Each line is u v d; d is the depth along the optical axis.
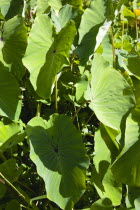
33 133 1.71
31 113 2.20
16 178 1.80
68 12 2.19
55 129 1.78
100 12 2.03
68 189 1.68
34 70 1.86
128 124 1.83
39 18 1.80
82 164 1.72
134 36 2.97
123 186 1.99
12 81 1.91
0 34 1.96
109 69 1.85
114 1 2.33
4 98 1.90
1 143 1.88
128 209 1.76
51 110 2.14
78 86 1.98
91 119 2.27
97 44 1.97
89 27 2.02
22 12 2.38
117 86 1.86
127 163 1.78
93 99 1.82
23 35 1.92
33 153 1.65
